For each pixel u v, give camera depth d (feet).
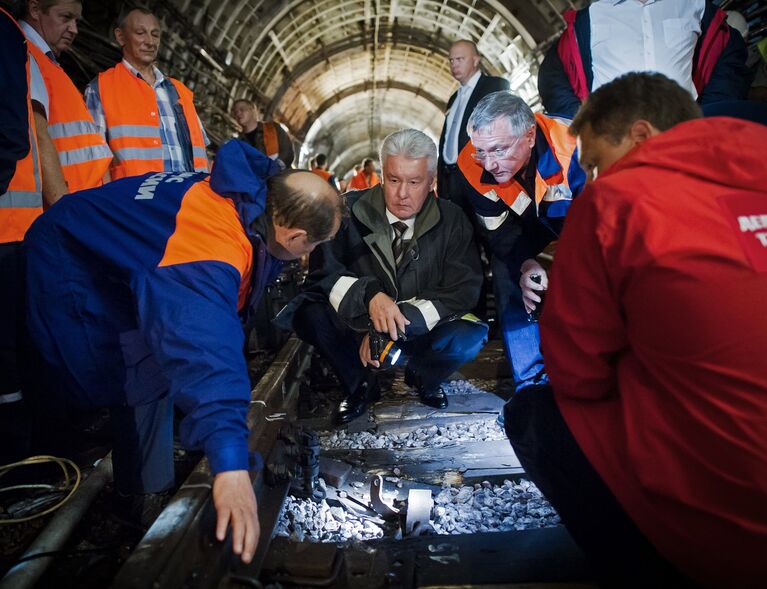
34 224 5.82
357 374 10.06
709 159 3.66
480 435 9.28
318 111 80.53
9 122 6.31
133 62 11.76
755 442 3.29
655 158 3.85
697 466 3.58
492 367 13.16
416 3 52.54
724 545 3.54
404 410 10.56
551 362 4.59
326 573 5.24
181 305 4.66
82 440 8.80
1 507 6.82
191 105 12.90
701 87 10.13
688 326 3.44
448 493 7.48
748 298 3.30
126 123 11.37
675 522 3.76
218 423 4.39
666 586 4.28
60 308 5.68
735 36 9.93
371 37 59.88
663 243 3.50
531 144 8.48
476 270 9.70
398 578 5.30
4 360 6.91
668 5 9.68
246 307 6.08
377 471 8.16
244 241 5.30
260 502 6.14
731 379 3.35
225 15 37.81
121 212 5.43
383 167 8.56
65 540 5.99
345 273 9.30
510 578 5.22
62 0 8.62
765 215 3.44
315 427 10.02
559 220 9.21
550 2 37.01
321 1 48.52
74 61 18.11
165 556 4.10
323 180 5.48
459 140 14.73
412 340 9.93
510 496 7.38
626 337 4.13
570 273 4.16
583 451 4.41
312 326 9.67
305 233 5.46
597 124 4.70
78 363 5.88
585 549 4.83
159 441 6.46
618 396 4.46
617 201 3.78
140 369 5.86
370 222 9.33
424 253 9.46
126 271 5.04
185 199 5.31
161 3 28.58
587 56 10.23
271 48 50.60
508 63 50.01
